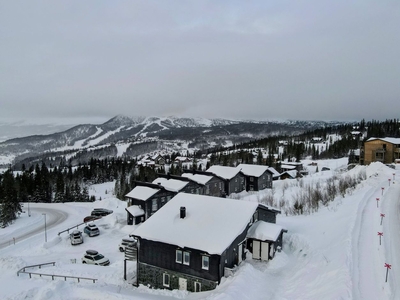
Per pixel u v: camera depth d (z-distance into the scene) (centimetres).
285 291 2112
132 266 2956
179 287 2462
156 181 5681
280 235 2912
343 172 7250
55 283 2378
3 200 5312
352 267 1978
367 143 8106
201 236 2483
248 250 2820
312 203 4191
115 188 10500
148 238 2547
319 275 2120
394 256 2072
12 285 2520
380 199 3612
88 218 5091
